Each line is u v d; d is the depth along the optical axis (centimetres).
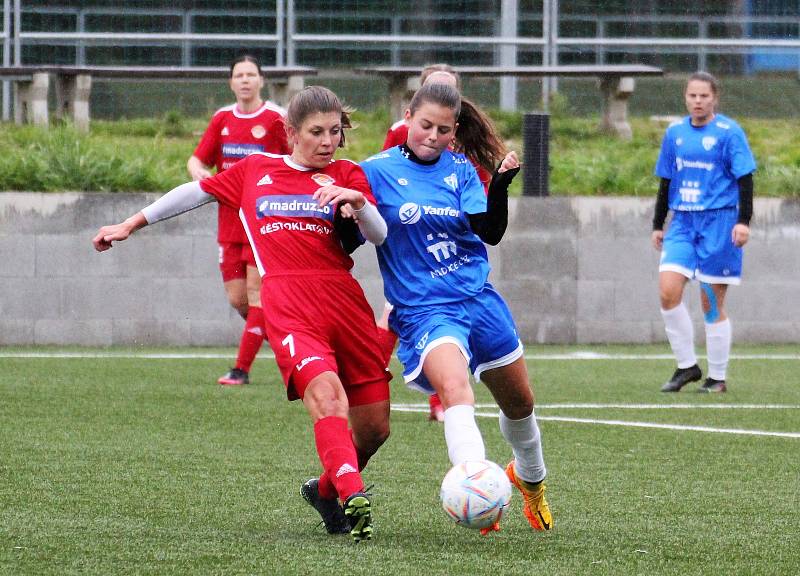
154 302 4194
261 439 2380
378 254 1648
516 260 4344
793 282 4459
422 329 1588
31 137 4625
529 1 5125
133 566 1400
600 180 4638
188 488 1895
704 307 3272
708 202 3231
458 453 1514
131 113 5012
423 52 5097
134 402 2853
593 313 4384
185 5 5031
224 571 1380
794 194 4606
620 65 5169
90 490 1864
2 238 4106
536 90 5166
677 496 1888
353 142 4888
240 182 1648
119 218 4159
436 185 1628
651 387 3316
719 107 5322
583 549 1523
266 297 1598
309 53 5062
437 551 1498
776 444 2405
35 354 3856
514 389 1628
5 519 1652
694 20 5266
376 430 1622
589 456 2250
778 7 5291
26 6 4988
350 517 1491
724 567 1435
